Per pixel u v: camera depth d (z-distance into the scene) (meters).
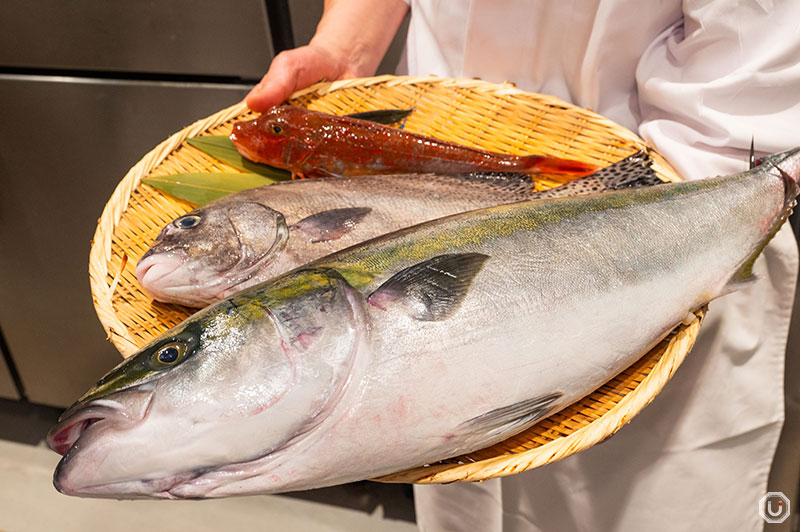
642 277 0.97
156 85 2.05
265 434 0.77
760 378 1.46
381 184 1.26
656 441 1.52
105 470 0.75
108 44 2.00
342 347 0.80
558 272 0.92
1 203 2.34
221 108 2.07
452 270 0.87
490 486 1.75
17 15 1.99
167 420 0.75
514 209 0.99
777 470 1.72
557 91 1.56
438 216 1.20
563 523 1.73
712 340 1.39
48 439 0.78
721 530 1.63
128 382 0.77
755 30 1.21
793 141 1.24
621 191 1.05
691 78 1.32
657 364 0.99
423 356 0.82
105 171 2.24
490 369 0.85
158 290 1.12
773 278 1.36
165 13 1.91
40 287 2.51
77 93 2.09
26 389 2.79
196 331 0.79
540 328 0.89
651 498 1.59
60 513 2.36
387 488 2.42
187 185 1.38
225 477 0.78
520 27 1.47
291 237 1.15
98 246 1.24
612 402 0.99
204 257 1.12
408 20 1.95
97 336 2.59
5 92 2.13
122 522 2.32
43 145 2.21
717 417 1.48
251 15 1.88
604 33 1.36
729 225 1.06
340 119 1.41
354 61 1.69
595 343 0.93
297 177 1.45
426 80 1.57
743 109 1.27
